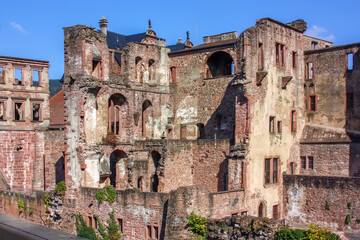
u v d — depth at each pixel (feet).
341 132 147.13
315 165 149.79
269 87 136.98
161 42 211.20
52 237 19.31
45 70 187.01
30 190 152.05
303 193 134.51
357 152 141.90
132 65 150.20
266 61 135.64
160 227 108.68
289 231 89.81
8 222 21.88
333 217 127.34
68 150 128.77
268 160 136.46
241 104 129.29
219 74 163.53
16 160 175.01
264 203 132.05
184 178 142.92
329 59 151.43
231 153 128.98
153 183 144.25
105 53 136.05
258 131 131.64
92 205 122.62
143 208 112.16
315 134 151.53
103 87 134.31
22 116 180.04
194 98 158.30
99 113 133.90
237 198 120.47
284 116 144.25
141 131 151.33
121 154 141.59
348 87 147.13
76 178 126.52
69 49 129.49
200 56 156.87
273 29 139.03
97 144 130.82
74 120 127.65
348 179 124.98
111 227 117.50
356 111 145.18
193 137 158.10
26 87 181.16
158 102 158.61
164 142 136.46
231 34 176.35
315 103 153.48
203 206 106.73
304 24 161.17
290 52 148.15
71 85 128.88
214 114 152.46
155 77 159.94
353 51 146.41
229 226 97.96
